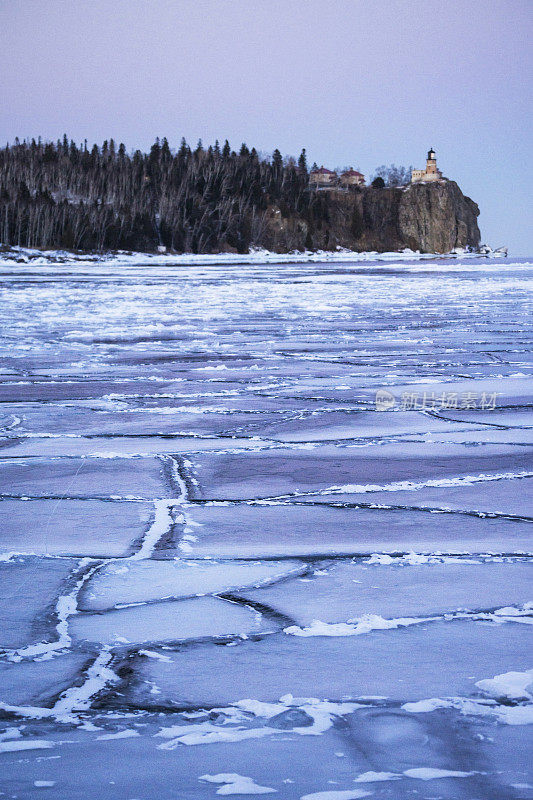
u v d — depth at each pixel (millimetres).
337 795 2170
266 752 2428
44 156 172625
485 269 75125
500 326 21406
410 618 3650
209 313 27625
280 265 104375
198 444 8094
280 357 15664
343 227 194875
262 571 4383
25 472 6926
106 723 2654
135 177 160125
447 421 9195
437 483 6449
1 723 2654
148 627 3574
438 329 20875
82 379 13031
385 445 7949
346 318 24750
